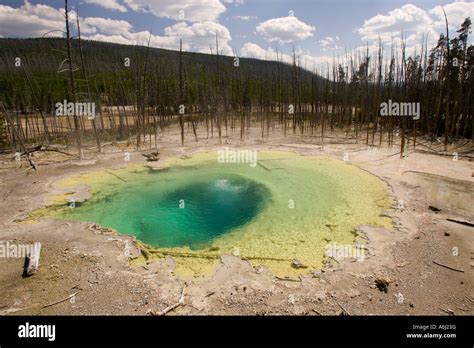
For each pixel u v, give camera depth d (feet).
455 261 31.58
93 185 58.34
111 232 37.93
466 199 48.32
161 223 43.09
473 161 70.08
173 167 71.10
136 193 54.60
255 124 147.13
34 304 25.30
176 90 156.46
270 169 68.64
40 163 72.54
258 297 26.08
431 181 57.41
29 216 43.91
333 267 30.53
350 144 94.38
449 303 25.84
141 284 27.68
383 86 119.96
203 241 37.70
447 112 81.15
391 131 105.40
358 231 38.58
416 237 36.42
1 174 63.82
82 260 31.42
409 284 28.07
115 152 84.58
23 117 151.53
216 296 26.16
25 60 143.43
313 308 24.93
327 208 46.80
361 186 55.72
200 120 146.41
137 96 111.96
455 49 100.32
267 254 33.83
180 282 27.99
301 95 143.02
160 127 133.49
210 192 55.21
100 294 26.43
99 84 152.97
